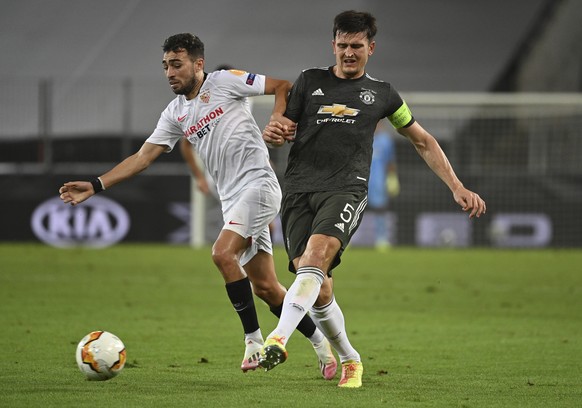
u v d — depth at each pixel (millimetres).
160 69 85375
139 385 21766
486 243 73875
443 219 74438
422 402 20203
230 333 31500
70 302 39406
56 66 85812
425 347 29094
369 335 31766
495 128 76312
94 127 77812
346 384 22125
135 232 72250
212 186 56500
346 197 21875
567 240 73125
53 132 77125
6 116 74188
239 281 22906
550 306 40469
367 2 94750
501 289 46906
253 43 88438
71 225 71562
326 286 21844
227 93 23719
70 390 20984
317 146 22281
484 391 21672
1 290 43188
